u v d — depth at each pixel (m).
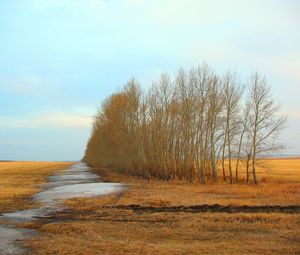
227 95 48.91
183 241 14.59
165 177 53.91
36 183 47.94
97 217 20.36
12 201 28.64
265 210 21.23
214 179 48.78
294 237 14.85
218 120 48.91
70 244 14.27
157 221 18.66
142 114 60.22
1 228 17.77
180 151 53.44
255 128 45.09
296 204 23.64
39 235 16.14
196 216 19.33
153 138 58.16
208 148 50.22
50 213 22.45
